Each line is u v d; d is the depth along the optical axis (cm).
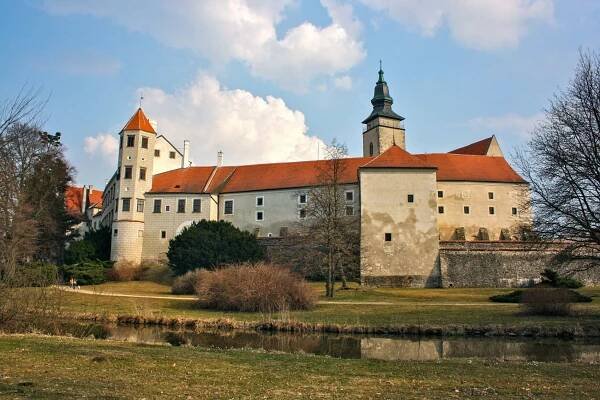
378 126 8856
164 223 6756
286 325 2867
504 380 1241
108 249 6838
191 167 7456
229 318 3097
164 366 1298
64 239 6500
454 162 7331
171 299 4175
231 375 1231
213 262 5378
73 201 9106
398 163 5666
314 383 1167
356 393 1064
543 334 2620
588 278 5094
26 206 4159
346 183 6384
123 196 6725
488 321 2862
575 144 2831
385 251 5425
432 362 1562
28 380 1042
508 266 5366
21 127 3441
